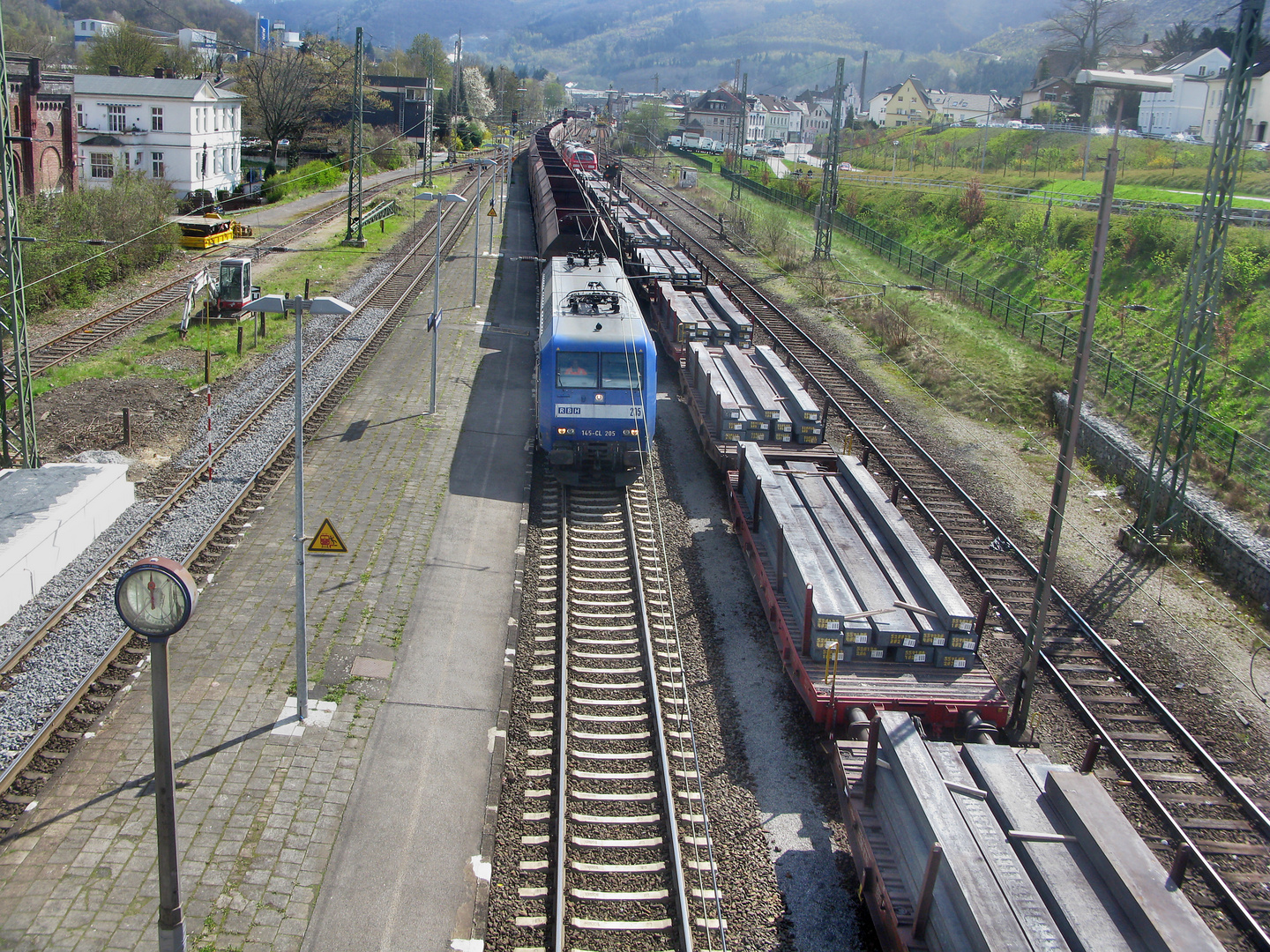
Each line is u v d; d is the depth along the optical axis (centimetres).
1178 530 1961
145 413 2191
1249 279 2894
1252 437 2333
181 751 1127
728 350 2462
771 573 1513
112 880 944
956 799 948
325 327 2975
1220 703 1409
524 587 1580
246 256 4031
